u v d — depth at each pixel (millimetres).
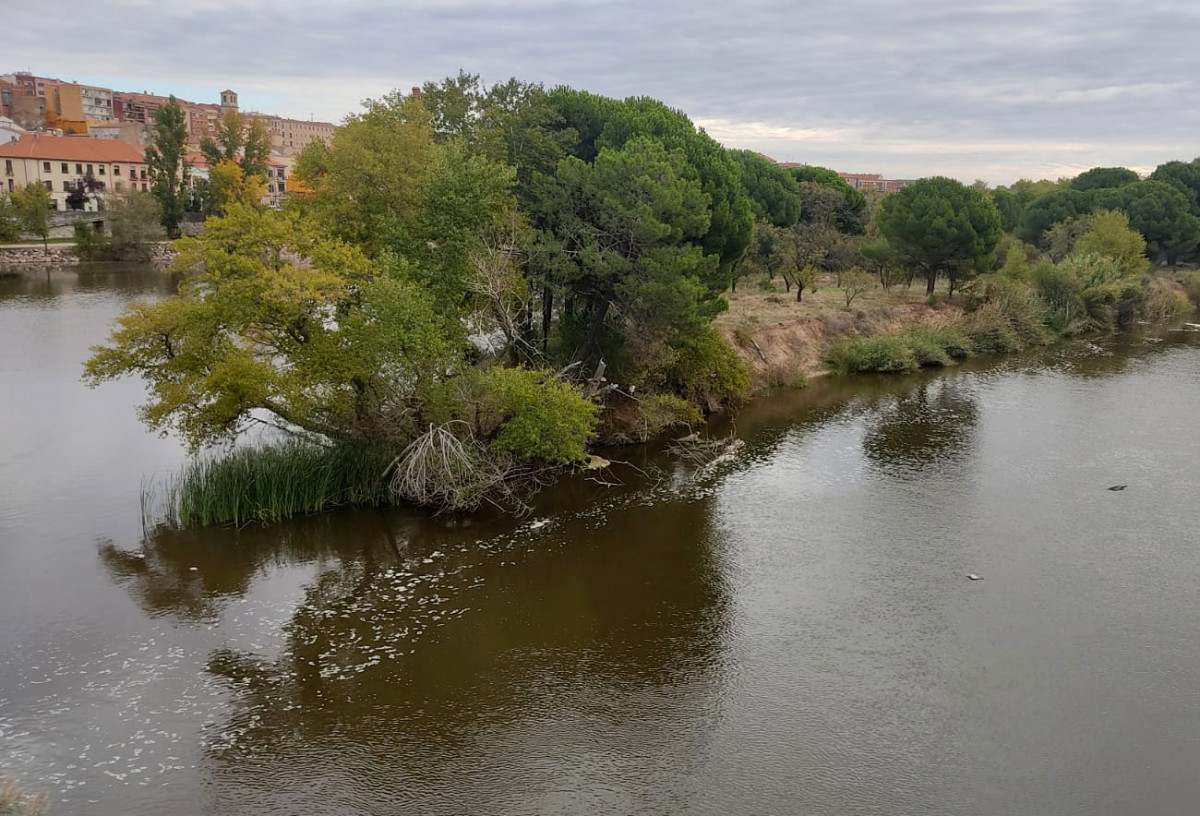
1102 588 23625
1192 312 81500
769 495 30844
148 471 31500
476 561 25062
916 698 18406
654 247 33750
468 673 19141
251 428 35219
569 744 16750
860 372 52875
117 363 27562
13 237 108000
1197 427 40219
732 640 20703
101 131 185875
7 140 143250
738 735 17078
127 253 109312
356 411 29938
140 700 17781
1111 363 56656
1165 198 93500
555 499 30359
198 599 22312
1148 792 15609
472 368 30578
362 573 24156
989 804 15234
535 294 37312
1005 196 107125
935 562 25219
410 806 14961
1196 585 23844
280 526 27250
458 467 28406
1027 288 67562
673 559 25312
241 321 27047
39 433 35875
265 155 131375
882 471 33594
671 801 15195
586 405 30422
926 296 67625
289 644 20219
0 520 26891
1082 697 18500
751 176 69562
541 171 39375
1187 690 18828
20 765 15664
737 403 43688
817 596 23047
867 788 15609
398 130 35188
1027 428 40031
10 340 55125
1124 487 31641
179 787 15266
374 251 34125
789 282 66625
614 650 20203
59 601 21891
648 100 47406
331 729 17031
